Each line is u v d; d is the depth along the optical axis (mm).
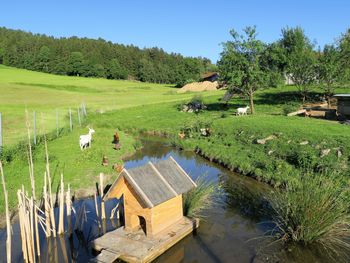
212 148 27438
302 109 37844
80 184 18734
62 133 32375
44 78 117500
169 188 12781
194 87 92812
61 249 12680
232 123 33156
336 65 41469
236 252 12078
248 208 16000
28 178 18625
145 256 11273
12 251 12469
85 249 12672
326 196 12180
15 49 159750
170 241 12242
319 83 43531
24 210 11117
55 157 23047
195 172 22812
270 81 40594
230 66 39844
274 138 25500
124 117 48031
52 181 18672
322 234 11914
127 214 12820
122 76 160750
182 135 34125
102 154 25422
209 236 13281
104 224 14648
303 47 44281
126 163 25719
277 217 14133
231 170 22641
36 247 12719
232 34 40094
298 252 11766
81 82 114500
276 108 43938
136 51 189875
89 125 40469
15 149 22688
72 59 151750
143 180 12328
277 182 18484
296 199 12586
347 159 19125
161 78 163125
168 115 46938
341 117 31453
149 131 40094
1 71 129125
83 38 199375
